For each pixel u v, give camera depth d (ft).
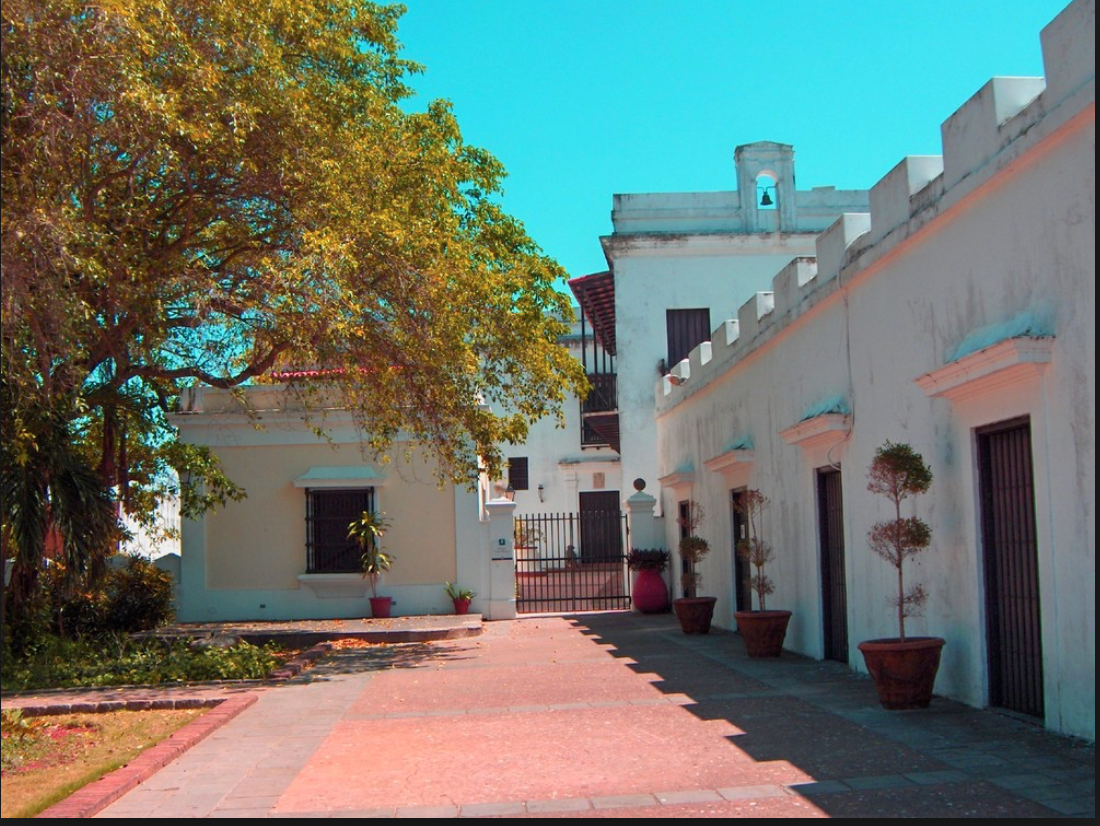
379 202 42.78
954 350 28.32
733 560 53.93
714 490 57.31
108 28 32.22
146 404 50.57
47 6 31.30
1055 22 23.00
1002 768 21.08
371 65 48.39
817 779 20.98
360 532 63.77
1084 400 22.25
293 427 65.31
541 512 110.52
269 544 64.90
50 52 31.73
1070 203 22.70
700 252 78.23
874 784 20.34
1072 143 22.57
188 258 42.24
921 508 30.73
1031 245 24.38
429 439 58.23
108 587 54.95
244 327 44.21
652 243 78.18
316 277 37.91
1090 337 22.02
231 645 48.57
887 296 32.96
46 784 22.09
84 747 26.30
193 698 33.65
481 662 44.19
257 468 65.41
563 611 71.46
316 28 43.55
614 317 85.05
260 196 41.29
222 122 37.96
